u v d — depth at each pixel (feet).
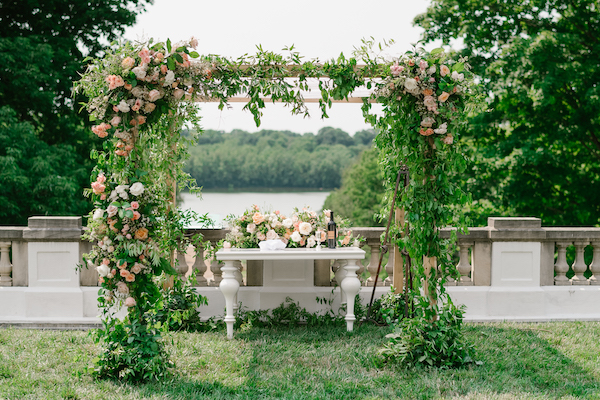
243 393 12.32
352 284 17.31
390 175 17.62
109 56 12.98
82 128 48.73
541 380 13.28
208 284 19.76
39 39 41.78
